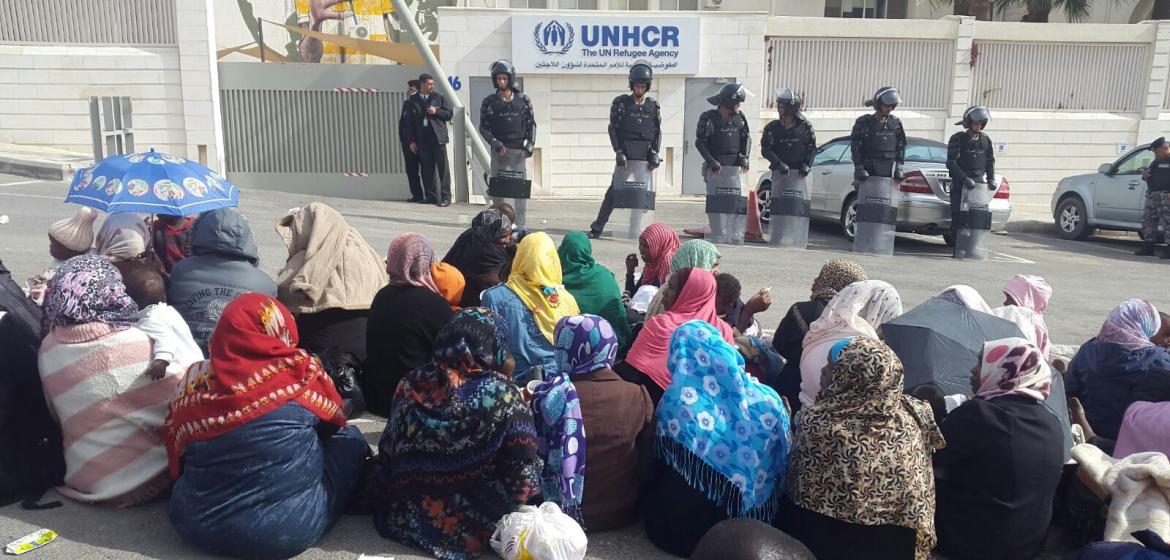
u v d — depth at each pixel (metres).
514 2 20.12
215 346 3.62
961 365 4.38
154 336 4.03
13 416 3.97
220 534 3.59
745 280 9.54
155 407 4.01
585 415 3.94
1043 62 18.42
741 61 17.55
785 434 3.85
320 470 3.77
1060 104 18.62
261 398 3.58
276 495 3.60
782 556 3.01
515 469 3.65
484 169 15.25
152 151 5.32
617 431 3.95
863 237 11.72
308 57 20.30
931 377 4.38
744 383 3.84
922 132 18.23
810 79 17.94
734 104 11.67
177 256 5.65
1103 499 3.98
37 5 15.71
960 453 3.80
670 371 3.93
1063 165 18.83
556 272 4.76
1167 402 4.37
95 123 11.07
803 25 17.61
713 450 3.74
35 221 10.12
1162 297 9.76
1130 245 14.41
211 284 4.68
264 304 3.64
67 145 16.19
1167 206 12.79
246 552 3.62
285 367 3.66
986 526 3.79
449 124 16.27
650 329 4.53
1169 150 12.80
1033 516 3.78
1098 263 12.23
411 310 4.77
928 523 3.58
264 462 3.57
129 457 4.00
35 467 4.08
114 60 15.95
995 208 12.12
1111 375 4.73
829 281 5.13
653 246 6.40
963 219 11.69
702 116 11.80
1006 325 4.59
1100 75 18.59
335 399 3.89
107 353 3.92
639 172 11.52
